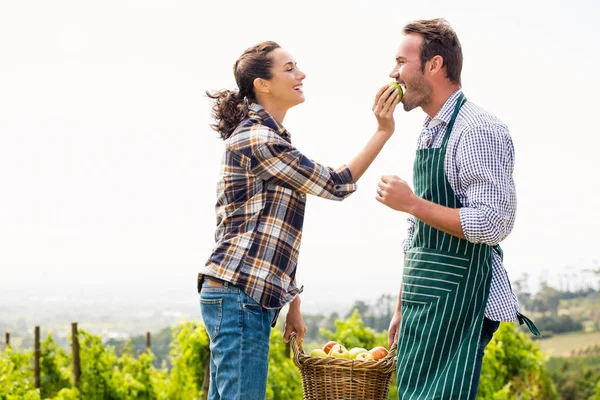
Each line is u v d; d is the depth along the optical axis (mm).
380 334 10539
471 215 2693
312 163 2979
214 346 2967
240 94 3197
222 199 3090
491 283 2879
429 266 2861
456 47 2938
